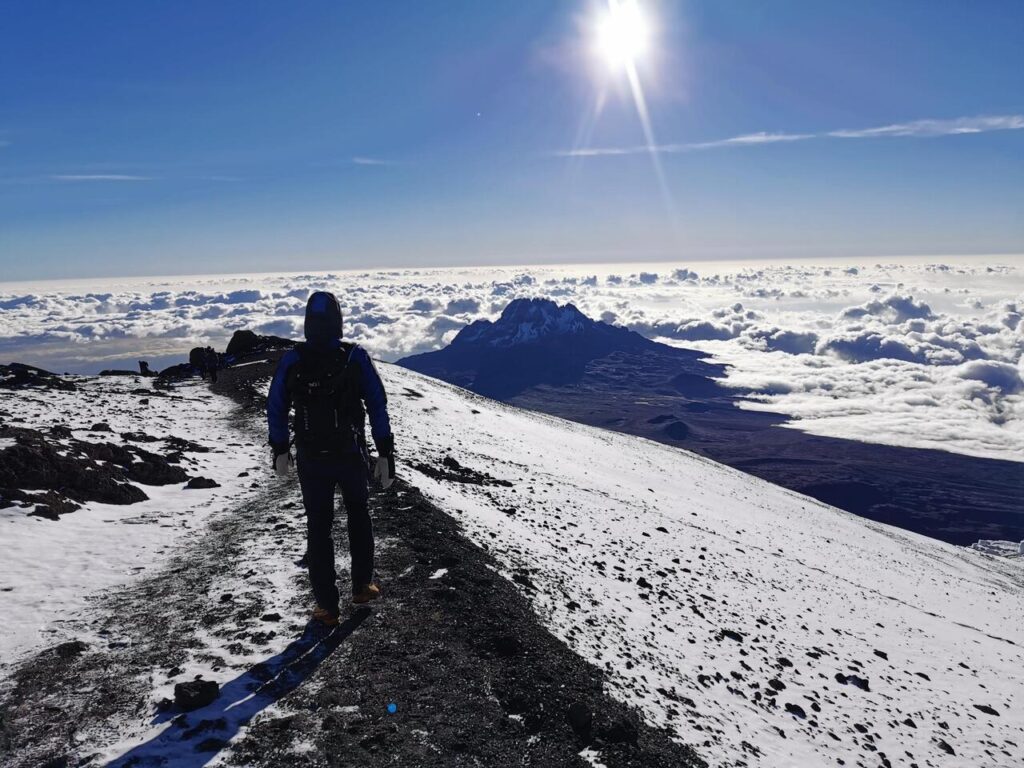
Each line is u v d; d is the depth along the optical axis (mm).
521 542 11320
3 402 20203
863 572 32406
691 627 10703
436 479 15570
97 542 8312
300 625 5684
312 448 4938
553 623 7047
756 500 53906
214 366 35125
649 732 5391
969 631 24266
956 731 11320
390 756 4051
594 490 27938
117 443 14883
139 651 5207
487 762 4199
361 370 4945
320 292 4906
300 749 3986
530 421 62250
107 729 4086
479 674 5250
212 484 12344
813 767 7082
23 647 5219
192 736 4035
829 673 11727
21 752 3820
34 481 9891
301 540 8305
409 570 7145
